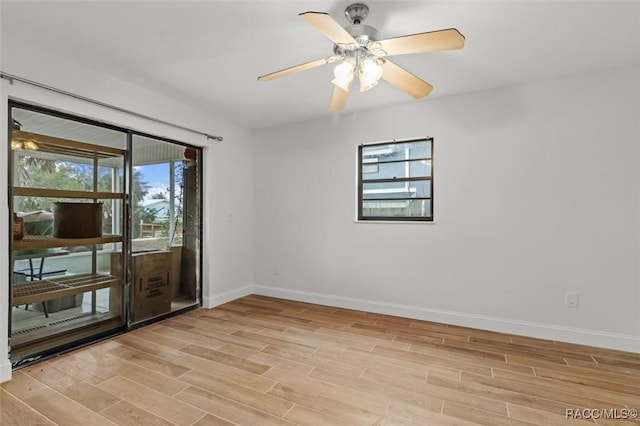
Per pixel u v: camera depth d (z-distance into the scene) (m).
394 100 3.27
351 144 3.69
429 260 3.27
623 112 2.53
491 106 2.99
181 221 3.53
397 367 2.29
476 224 3.06
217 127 3.80
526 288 2.87
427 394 1.95
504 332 2.94
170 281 3.43
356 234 3.66
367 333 2.94
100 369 2.25
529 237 2.85
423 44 1.63
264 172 4.27
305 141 3.98
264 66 2.51
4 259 2.08
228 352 2.54
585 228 2.66
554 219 2.76
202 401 1.88
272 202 4.21
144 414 1.75
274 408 1.82
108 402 1.86
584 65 2.50
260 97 3.17
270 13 1.83
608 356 2.44
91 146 2.71
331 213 3.81
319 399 1.90
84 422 1.68
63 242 2.56
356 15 1.76
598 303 2.62
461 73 2.64
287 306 3.79
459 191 3.12
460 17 1.86
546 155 2.78
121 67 2.52
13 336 2.28
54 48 2.22
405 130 3.38
